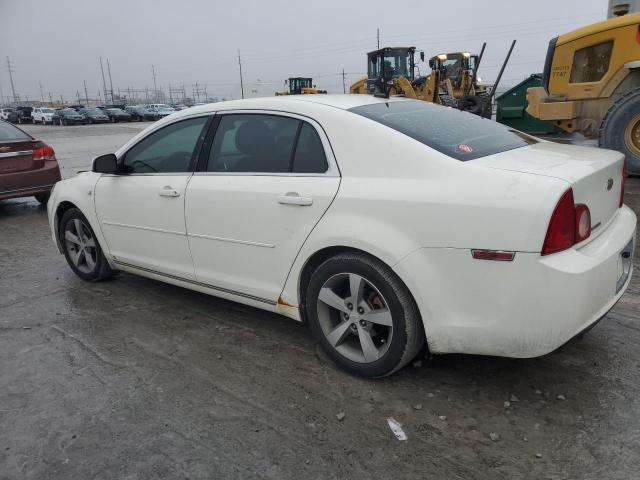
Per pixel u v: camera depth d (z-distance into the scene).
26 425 2.87
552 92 9.70
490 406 2.87
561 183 2.53
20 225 7.71
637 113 8.13
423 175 2.81
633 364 3.19
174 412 2.93
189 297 4.57
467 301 2.69
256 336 3.79
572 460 2.45
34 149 8.42
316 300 3.23
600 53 9.10
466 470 2.43
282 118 3.41
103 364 3.48
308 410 2.90
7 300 4.67
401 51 20.88
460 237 2.63
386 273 2.88
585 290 2.54
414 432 2.69
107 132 32.75
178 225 3.91
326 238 3.04
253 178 3.45
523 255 2.50
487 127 3.58
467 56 20.06
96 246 4.78
